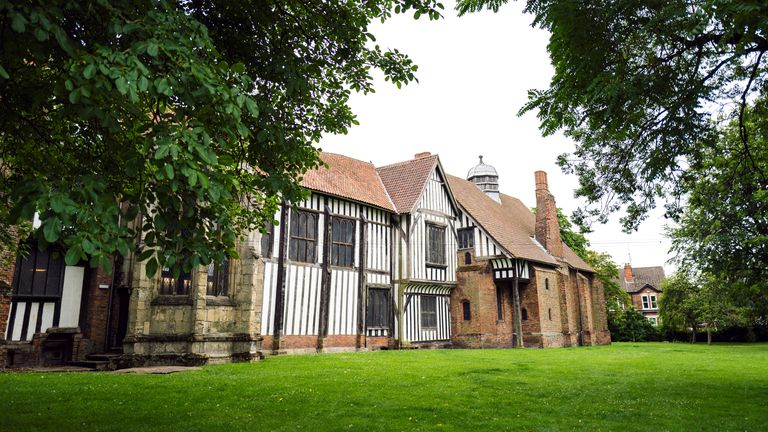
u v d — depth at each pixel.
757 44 6.89
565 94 8.26
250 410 6.69
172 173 3.35
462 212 25.11
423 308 22.81
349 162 23.58
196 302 12.62
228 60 6.34
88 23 4.19
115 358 12.21
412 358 15.20
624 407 7.40
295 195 6.20
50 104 4.71
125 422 5.89
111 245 3.38
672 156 7.85
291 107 6.94
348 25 6.72
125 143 4.55
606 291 41.91
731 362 15.62
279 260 17.02
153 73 3.93
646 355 18.78
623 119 8.04
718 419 6.64
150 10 3.97
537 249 27.48
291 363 12.92
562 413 6.90
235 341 13.33
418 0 6.07
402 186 23.44
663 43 7.39
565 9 7.11
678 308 40.16
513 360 15.09
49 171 3.62
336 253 19.28
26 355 12.12
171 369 11.27
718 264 18.33
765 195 12.93
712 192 14.55
